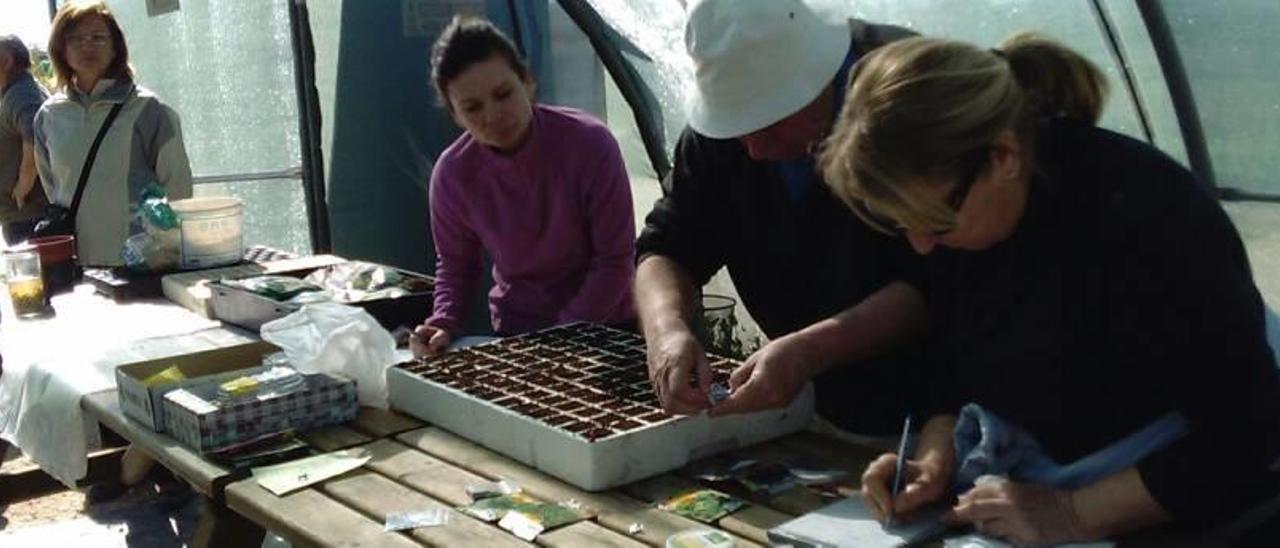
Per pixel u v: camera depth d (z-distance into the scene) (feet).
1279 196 10.85
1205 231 4.17
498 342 7.73
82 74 13.58
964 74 4.18
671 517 5.39
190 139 18.29
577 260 9.02
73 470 8.02
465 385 6.79
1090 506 4.53
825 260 6.57
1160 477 4.33
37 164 14.51
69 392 8.09
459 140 9.18
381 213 17.79
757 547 5.05
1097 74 4.74
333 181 17.35
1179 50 10.95
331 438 6.80
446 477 6.05
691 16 6.07
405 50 17.44
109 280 11.32
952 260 5.09
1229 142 11.12
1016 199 4.45
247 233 17.90
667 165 15.67
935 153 4.08
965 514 4.84
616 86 15.76
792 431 6.52
